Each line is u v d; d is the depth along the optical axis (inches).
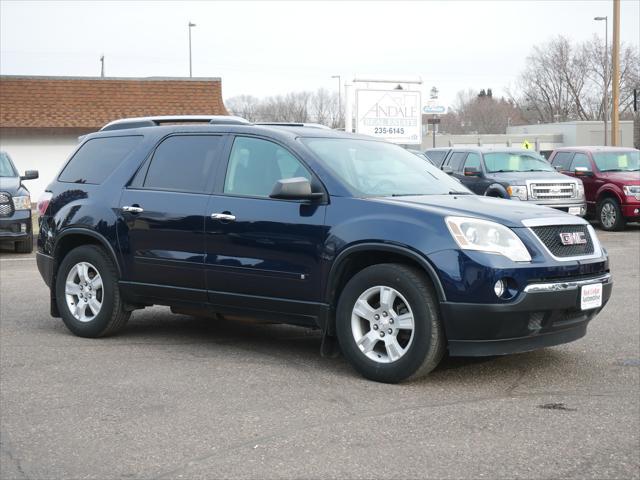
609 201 730.2
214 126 271.6
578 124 2600.9
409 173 263.4
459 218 219.3
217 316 269.6
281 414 198.1
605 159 761.0
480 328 212.8
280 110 3011.8
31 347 277.1
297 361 254.7
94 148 304.3
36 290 408.8
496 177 690.8
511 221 221.0
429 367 221.5
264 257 245.9
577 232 231.0
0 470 164.2
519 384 225.1
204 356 261.9
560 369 241.8
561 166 799.1
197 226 260.4
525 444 174.9
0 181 589.3
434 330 217.2
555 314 219.5
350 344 230.5
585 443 175.2
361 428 186.5
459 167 741.3
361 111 1144.2
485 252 213.3
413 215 223.3
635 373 237.5
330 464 163.8
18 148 1028.5
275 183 249.8
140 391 219.9
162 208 269.7
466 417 194.2
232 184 258.7
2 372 242.4
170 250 267.4
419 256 217.3
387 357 226.4
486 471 159.2
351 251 228.2
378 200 232.2
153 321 327.6
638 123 2591.0
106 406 206.4
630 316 326.6
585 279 225.5
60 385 227.0
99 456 171.0
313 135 259.9
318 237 235.5
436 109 1652.3
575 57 3134.8
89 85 1071.0
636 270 468.8
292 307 243.1
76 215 293.1
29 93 1042.1
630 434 181.2
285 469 161.5
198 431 185.9
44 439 182.2
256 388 222.2
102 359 258.4
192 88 1105.4
